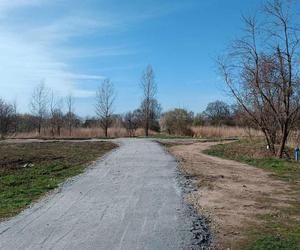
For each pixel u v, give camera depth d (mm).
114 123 65562
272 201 13594
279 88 26547
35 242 8875
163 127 68500
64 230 9805
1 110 60844
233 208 12492
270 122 28828
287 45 26047
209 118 72938
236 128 58625
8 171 20672
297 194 14844
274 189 15844
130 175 18844
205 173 19875
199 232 9719
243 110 32156
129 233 9539
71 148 35219
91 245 8656
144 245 8680
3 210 12109
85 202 13047
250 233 9805
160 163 23484
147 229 9883
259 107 28828
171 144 41438
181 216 11188
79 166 22484
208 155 30109
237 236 9562
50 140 47812
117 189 15312
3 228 10055
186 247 8609
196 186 16172
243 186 16422
